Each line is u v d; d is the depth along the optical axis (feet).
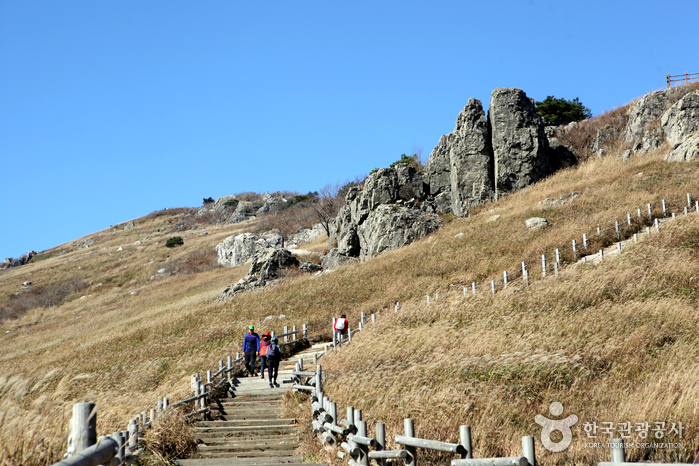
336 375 53.83
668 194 110.42
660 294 58.29
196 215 419.95
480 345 51.52
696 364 38.14
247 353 64.08
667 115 149.79
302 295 115.34
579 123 185.88
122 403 53.01
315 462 34.42
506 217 130.31
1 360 129.90
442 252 116.47
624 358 42.65
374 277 114.21
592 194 126.82
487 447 31.58
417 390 42.73
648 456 27.55
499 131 156.56
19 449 17.38
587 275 69.41
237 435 42.29
